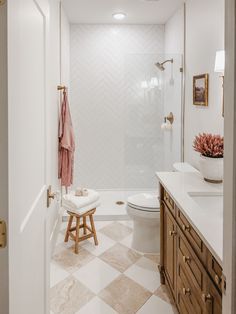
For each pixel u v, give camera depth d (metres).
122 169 4.68
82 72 4.50
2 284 0.95
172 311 2.13
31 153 1.30
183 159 3.71
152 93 4.07
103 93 4.55
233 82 0.78
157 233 2.97
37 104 1.42
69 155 3.47
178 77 3.73
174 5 3.67
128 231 3.48
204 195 2.02
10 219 0.95
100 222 3.74
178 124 3.79
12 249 0.98
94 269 2.67
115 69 4.52
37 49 1.41
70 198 3.01
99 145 4.63
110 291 2.35
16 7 0.99
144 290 2.37
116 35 4.46
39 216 1.48
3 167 0.92
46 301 1.68
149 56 4.05
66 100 3.42
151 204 2.88
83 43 4.45
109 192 4.67
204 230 1.39
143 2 3.57
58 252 2.97
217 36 2.59
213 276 1.26
